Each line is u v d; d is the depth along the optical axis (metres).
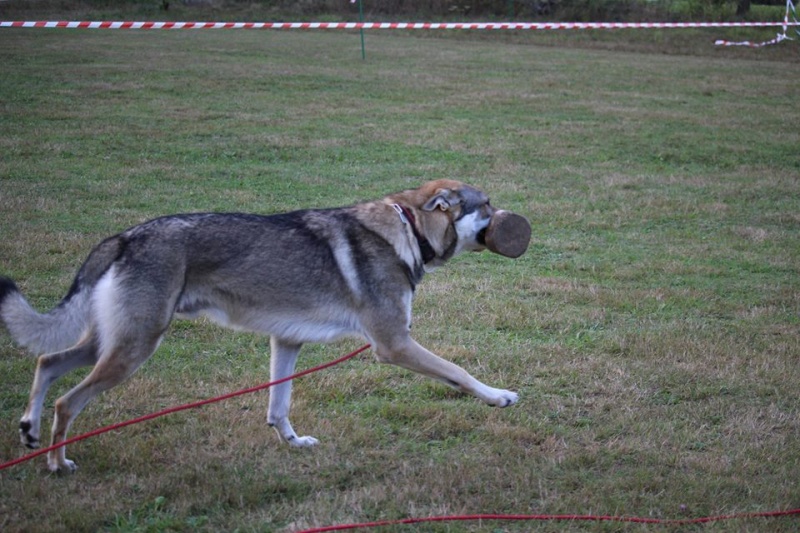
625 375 5.50
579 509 3.95
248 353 5.77
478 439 4.67
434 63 21.25
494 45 26.22
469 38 27.78
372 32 28.86
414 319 6.41
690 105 16.53
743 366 5.68
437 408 4.96
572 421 4.92
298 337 4.38
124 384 5.14
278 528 3.76
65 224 8.27
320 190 9.88
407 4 31.08
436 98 16.27
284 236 4.34
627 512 3.95
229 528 3.74
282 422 4.49
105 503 3.86
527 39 27.75
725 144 13.08
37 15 27.69
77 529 3.66
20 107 13.80
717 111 15.92
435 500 4.01
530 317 6.48
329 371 5.52
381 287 4.35
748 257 8.17
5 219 8.30
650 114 15.32
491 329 6.30
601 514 3.92
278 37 26.50
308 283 4.32
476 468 4.30
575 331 6.29
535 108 15.60
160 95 15.43
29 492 3.90
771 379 5.48
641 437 4.71
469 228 4.63
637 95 17.50
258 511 3.88
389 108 15.09
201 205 9.06
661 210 9.67
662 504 4.00
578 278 7.50
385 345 4.36
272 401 4.48
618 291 7.12
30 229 8.02
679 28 29.48
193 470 4.18
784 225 9.36
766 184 10.96
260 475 4.20
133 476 4.10
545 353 5.82
